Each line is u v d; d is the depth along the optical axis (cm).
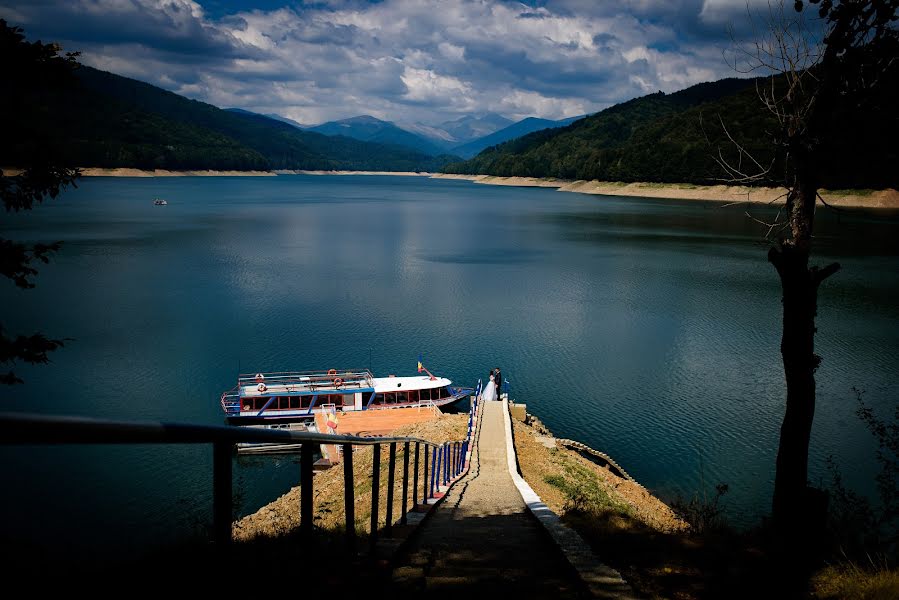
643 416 3300
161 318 4906
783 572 675
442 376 3950
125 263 7269
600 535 928
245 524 1859
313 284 6456
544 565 752
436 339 4647
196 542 561
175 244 8919
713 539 852
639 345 4525
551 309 5556
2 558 310
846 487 2425
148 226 10975
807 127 824
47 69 786
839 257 8144
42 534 1830
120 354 4031
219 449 315
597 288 6456
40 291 5694
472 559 779
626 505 1902
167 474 2456
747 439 3020
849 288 6200
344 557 629
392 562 682
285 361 4091
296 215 14200
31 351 811
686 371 3991
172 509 2095
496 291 6284
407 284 6575
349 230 11519
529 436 2527
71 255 7694
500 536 961
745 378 3866
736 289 6444
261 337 4544
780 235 889
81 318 4812
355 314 5269
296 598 470
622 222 13438
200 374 3747
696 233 11425
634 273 7325
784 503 836
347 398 3462
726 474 2673
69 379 3559
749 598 612
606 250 9238
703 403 3475
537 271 7450
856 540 770
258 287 6219
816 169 837
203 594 329
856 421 3088
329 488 2080
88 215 12538
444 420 2839
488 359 4244
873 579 600
